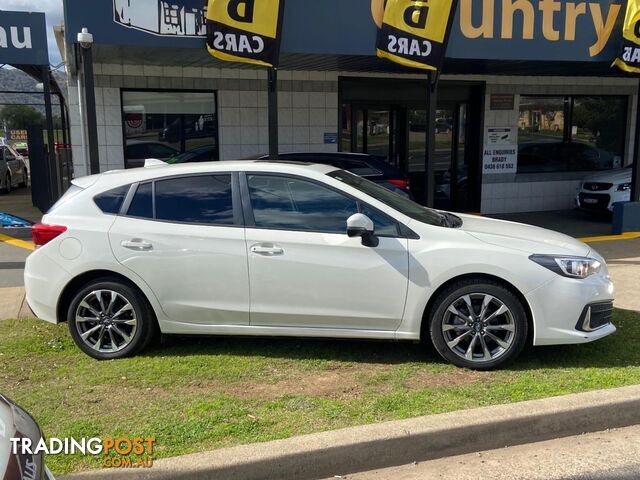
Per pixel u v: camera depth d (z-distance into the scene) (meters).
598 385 4.39
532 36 8.92
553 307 4.60
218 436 3.69
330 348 5.23
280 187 4.95
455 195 13.87
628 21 9.09
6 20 11.13
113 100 11.20
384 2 8.22
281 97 12.05
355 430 3.63
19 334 5.69
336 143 12.48
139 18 7.50
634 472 3.48
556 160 14.18
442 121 13.55
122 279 4.98
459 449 3.70
